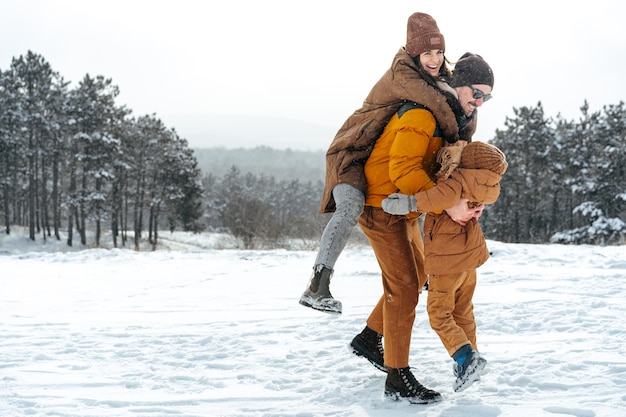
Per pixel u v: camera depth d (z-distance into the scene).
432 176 3.41
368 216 3.43
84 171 45.00
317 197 115.88
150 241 50.81
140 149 51.44
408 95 3.24
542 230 47.44
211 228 73.56
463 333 3.21
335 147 3.46
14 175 49.44
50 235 47.41
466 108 3.35
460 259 3.26
